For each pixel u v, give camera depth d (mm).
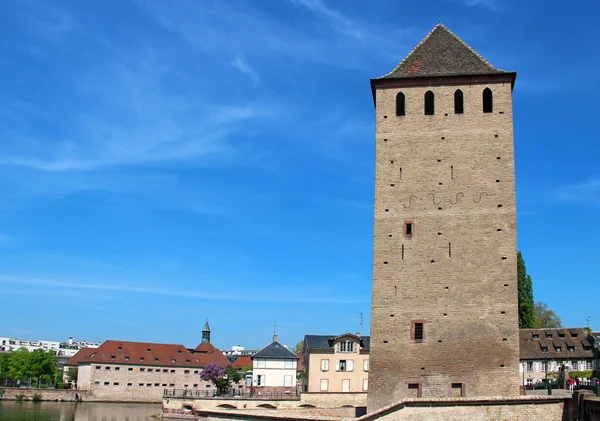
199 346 187625
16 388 133750
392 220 54781
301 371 137000
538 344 100875
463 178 54594
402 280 53344
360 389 105375
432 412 45750
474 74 56312
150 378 151750
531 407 45625
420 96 57094
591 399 41125
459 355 51000
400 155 56125
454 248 53219
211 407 90625
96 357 147250
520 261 106125
